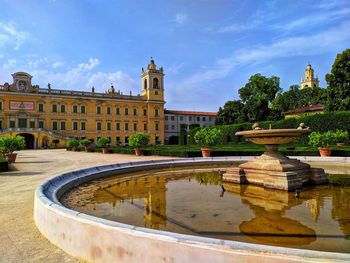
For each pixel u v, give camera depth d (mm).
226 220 5172
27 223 5438
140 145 29438
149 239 3035
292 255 2455
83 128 68375
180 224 4953
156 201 6898
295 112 56344
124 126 73375
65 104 66438
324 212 5695
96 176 10727
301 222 4996
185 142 67938
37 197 5238
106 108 71438
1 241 4512
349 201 6719
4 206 6859
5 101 59562
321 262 2357
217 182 9922
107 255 3354
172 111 83375
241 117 59750
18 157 27656
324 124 34719
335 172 12750
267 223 4945
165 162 14844
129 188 8781
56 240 4211
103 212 5859
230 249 2652
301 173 8867
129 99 74062
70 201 6953
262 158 9344
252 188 8570
